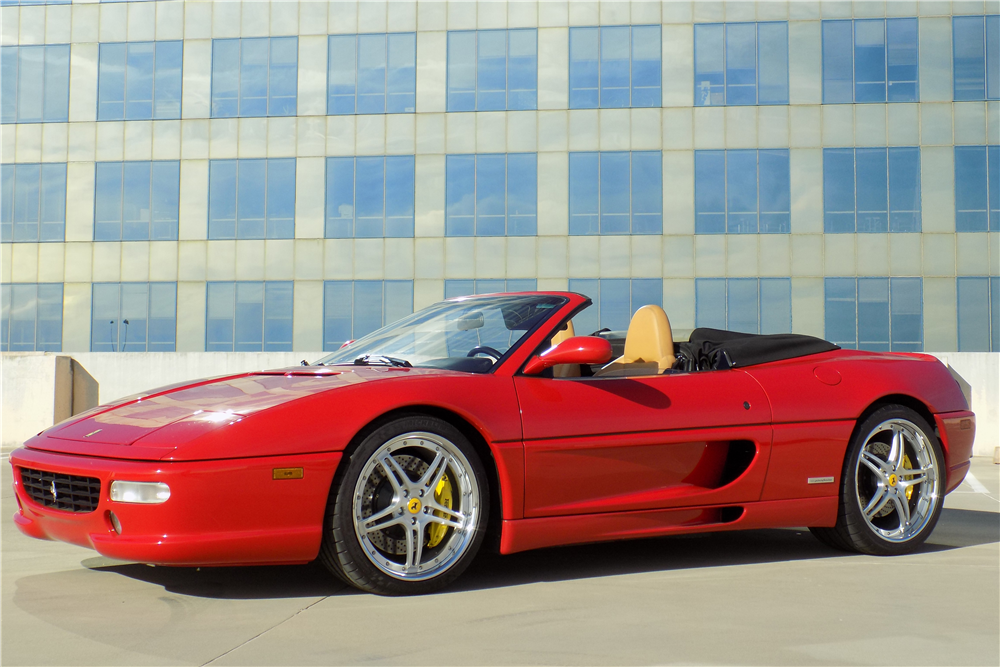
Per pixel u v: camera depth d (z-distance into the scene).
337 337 22.41
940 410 3.78
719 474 3.40
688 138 21.53
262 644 2.26
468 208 22.00
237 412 2.71
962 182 21.23
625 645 2.25
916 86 21.33
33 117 23.70
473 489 2.92
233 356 12.73
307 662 2.11
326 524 2.71
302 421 2.69
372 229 22.34
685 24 21.62
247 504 2.59
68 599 2.75
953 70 21.28
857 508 3.55
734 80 21.55
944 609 2.62
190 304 22.98
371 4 22.53
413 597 2.77
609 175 21.64
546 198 21.77
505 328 3.33
